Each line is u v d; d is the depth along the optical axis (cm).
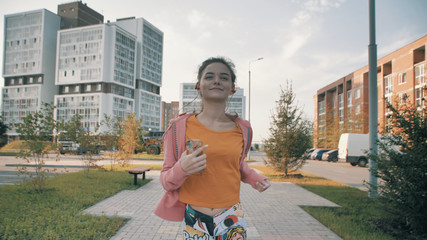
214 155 137
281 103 1236
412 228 432
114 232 404
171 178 126
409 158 423
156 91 8131
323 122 4244
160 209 146
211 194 136
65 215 461
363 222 490
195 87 174
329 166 2133
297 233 428
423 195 418
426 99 469
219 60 158
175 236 397
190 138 142
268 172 1424
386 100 492
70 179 899
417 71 2675
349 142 2111
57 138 775
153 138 2766
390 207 455
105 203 597
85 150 1006
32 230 382
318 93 5325
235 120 160
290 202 673
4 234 365
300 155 1217
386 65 3228
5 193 644
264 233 427
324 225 475
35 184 670
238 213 142
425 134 439
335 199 699
